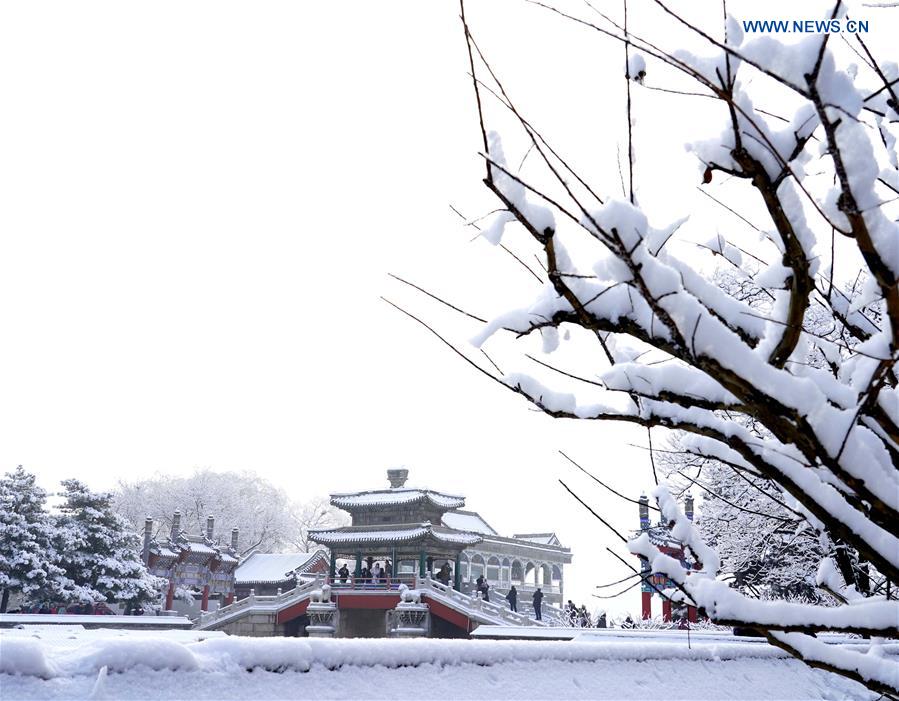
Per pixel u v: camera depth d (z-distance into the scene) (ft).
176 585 185.88
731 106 7.07
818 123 7.25
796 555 54.70
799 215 7.56
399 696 17.66
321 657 16.99
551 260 7.47
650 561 9.62
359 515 156.15
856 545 8.36
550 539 233.76
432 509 154.30
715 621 9.17
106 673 13.46
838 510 8.31
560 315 8.16
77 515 152.56
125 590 149.28
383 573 148.25
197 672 14.75
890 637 8.64
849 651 10.04
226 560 199.31
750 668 31.37
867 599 11.05
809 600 59.26
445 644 20.18
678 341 7.34
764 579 56.24
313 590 142.72
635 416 8.89
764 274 8.52
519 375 8.95
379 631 146.72
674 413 8.83
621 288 7.80
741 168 7.53
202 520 296.30
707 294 8.39
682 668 28.14
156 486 303.68
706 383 8.34
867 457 7.68
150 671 14.06
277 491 341.00
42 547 144.25
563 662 23.77
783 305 8.39
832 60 6.26
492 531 220.84
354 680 17.24
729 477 43.57
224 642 15.76
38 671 12.86
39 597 140.26
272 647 16.22
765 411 7.59
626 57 7.67
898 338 6.77
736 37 7.04
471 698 19.25
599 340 9.63
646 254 6.98
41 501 146.00
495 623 124.06
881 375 7.35
